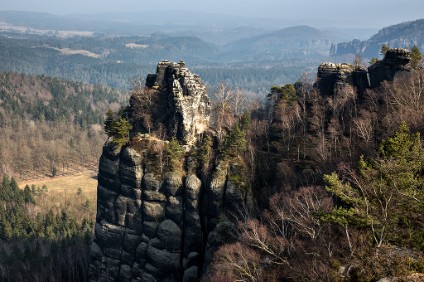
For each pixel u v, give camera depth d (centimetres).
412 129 7512
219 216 8794
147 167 9069
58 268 13000
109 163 9419
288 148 9719
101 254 9762
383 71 9988
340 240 5412
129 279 9406
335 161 8431
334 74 10862
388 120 8338
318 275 4872
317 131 9956
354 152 8494
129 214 9256
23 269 13300
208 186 8919
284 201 7312
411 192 4581
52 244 14762
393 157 4966
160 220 9044
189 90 9631
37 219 17788
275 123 10738
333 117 10081
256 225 7012
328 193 6912
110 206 9519
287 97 10975
